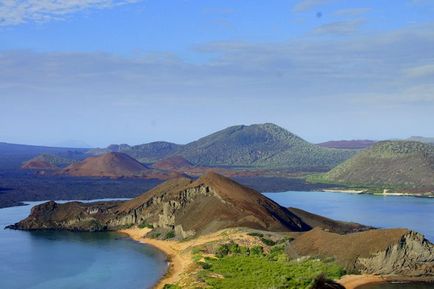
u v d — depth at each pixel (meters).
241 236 114.06
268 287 75.25
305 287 75.94
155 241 138.38
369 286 85.69
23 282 96.19
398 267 91.38
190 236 133.12
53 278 98.62
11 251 125.88
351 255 94.38
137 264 109.81
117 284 93.75
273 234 117.25
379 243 93.88
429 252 91.88
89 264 110.62
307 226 147.00
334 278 87.75
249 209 137.12
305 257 98.50
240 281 81.38
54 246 132.62
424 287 85.56
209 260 99.56
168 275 98.31
